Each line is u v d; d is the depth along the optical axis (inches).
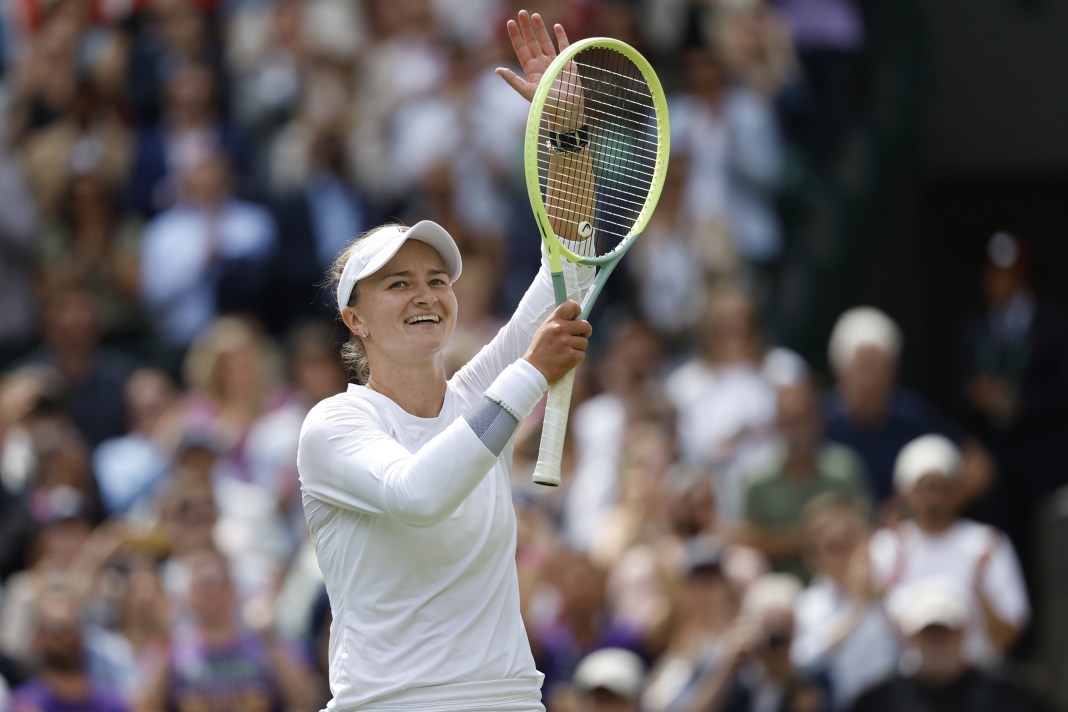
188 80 1814.7
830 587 1182.9
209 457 1248.8
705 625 1154.7
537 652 1163.3
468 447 550.0
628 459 1358.3
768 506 1293.1
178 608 1176.8
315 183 1731.1
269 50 1878.7
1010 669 1118.4
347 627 584.7
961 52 1980.8
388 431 588.7
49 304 1718.8
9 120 1841.8
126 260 1737.2
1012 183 1994.3
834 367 1745.8
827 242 1779.0
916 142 1952.5
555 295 602.5
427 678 573.6
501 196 1717.5
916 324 1948.8
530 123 594.2
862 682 1146.0
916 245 1953.7
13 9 1927.9
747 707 1103.6
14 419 1391.5
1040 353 1660.9
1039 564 1454.2
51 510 1334.9
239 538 1289.4
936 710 1100.5
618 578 1240.8
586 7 1841.8
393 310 587.5
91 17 1897.1
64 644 1122.0
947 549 1217.4
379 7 1888.5
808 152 1835.6
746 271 1685.5
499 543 588.4
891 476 1385.3
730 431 1446.9
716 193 1694.1
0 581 1309.1
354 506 571.2
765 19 1831.9
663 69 1849.2
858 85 1907.0
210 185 1726.1
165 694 1118.4
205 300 1699.1
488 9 1882.4
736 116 1727.4
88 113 1823.3
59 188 1774.1
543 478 573.0
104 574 1234.0
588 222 633.0
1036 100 1957.4
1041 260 1988.2
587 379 1473.9
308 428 583.5
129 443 1470.2
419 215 1689.2
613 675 1098.7
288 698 1137.4
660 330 1646.2
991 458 1668.3
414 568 575.2
